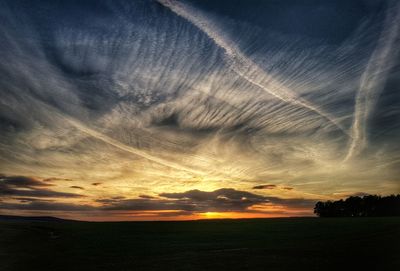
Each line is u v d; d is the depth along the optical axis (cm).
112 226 8181
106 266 3200
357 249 3541
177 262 3275
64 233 6228
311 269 2842
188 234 6028
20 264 3391
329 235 4894
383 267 2784
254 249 3953
